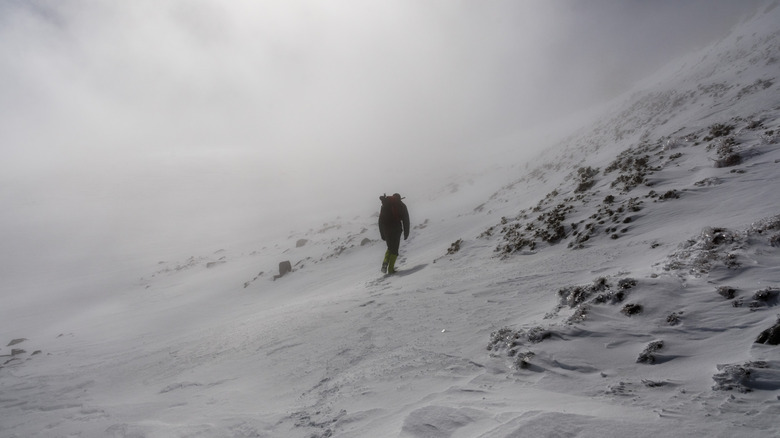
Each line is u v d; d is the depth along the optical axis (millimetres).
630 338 3611
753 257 4496
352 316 6945
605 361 3322
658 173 10078
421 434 2541
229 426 3635
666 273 4742
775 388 2396
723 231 5211
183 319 13781
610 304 4348
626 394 2713
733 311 3604
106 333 13812
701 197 7723
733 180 7980
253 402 4258
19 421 5398
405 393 3480
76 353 11102
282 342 6418
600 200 10219
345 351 5172
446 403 3014
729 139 10148
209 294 18156
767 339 2996
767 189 6852
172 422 4078
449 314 5750
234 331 8484
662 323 3725
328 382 4285
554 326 4047
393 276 10617
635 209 8281
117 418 4605
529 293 5898
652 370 3045
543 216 11125
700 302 3898
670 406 2408
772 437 1908
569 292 4957
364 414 3244
